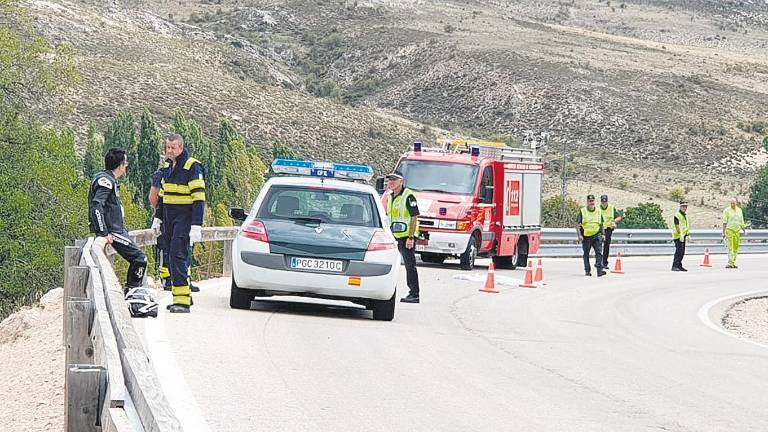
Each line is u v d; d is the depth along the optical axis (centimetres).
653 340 4550
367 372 3173
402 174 8056
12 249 14562
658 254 11906
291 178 4619
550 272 8556
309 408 2622
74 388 1652
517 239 8612
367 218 4466
